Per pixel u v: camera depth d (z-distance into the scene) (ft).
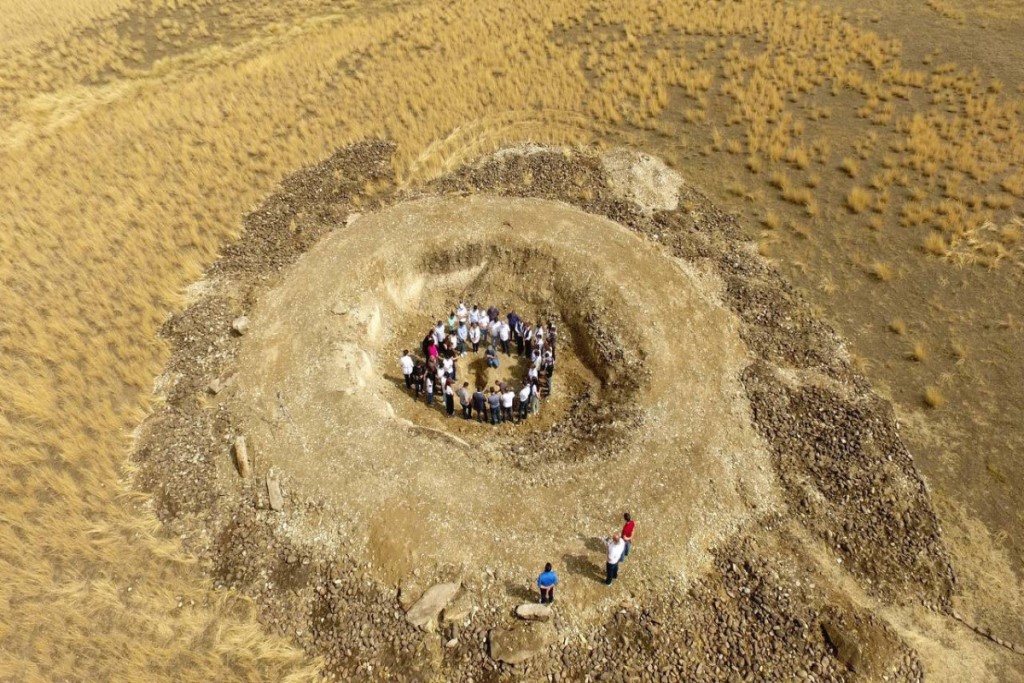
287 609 55.01
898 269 89.61
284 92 137.59
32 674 48.83
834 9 160.56
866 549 59.00
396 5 188.24
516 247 92.99
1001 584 57.36
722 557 57.52
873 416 71.41
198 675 49.85
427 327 90.74
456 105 128.47
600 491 62.34
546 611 52.85
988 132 111.14
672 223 99.66
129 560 57.77
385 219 100.17
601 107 127.03
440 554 57.31
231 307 86.07
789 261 92.68
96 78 149.38
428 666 51.29
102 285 88.28
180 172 112.98
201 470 65.26
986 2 156.56
